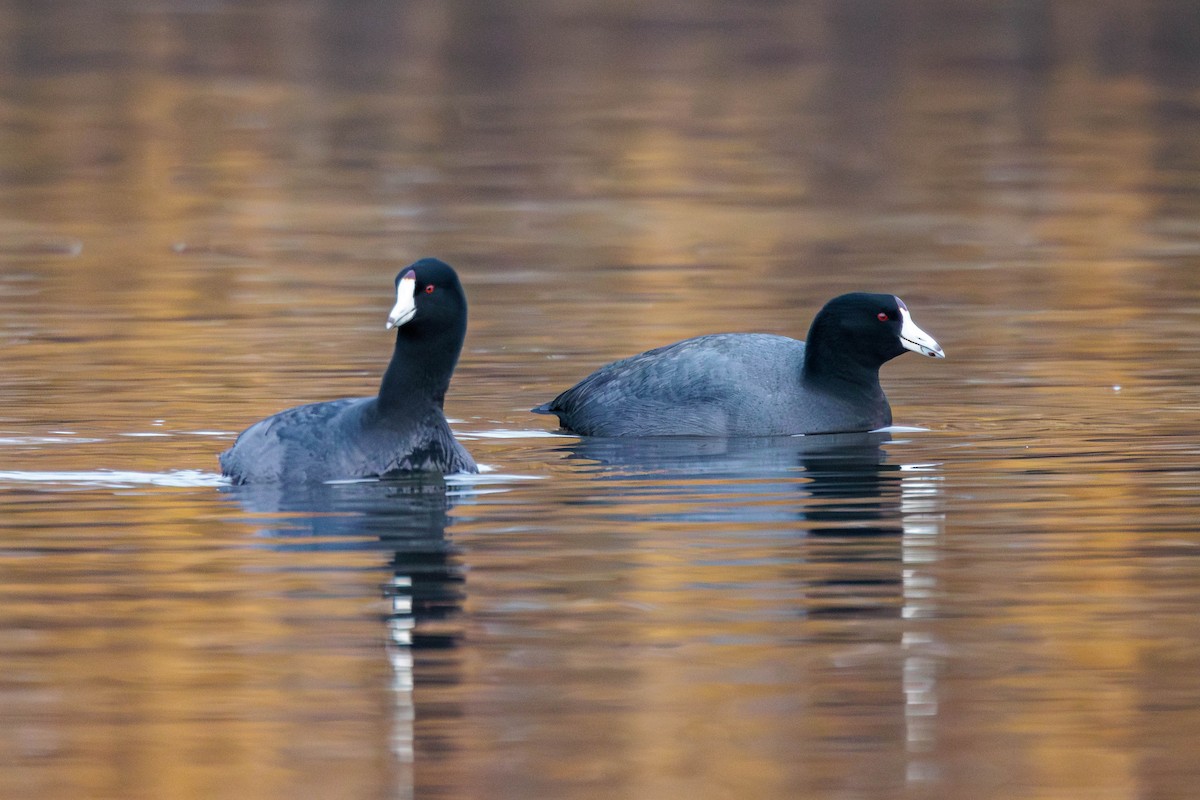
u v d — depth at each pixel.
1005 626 10.70
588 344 20.62
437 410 14.51
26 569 11.85
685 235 30.22
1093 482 14.16
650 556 12.12
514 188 36.38
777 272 26.23
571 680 9.86
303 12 71.06
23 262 27.36
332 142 43.22
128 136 43.88
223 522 12.98
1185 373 18.66
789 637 10.52
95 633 10.61
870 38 64.69
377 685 9.81
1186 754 8.98
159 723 9.34
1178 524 12.85
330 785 8.66
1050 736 9.19
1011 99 50.53
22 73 55.97
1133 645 10.39
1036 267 26.47
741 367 16.52
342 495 13.82
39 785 8.66
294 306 23.19
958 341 20.77
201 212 33.25
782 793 8.60
